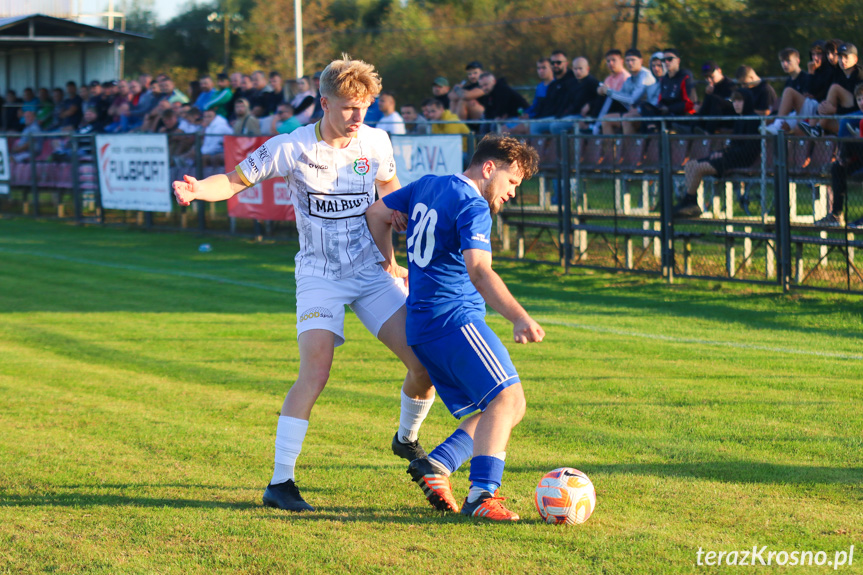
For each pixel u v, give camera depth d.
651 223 18.78
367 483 7.46
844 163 15.41
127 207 28.56
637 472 7.59
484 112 25.47
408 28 78.31
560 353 12.38
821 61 18.59
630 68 22.16
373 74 7.04
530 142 20.88
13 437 8.91
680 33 55.16
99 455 8.31
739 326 14.03
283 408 7.01
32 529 6.51
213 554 6.02
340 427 9.16
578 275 19.14
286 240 24.98
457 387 6.80
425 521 6.58
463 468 7.93
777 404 9.63
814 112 18.72
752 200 18.91
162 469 7.89
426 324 6.67
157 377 11.52
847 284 15.38
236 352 12.91
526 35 67.44
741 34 53.47
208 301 17.17
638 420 9.16
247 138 23.89
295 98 27.48
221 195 7.12
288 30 81.81
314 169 7.17
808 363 11.51
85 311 16.33
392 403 10.09
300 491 7.28
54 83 43.28
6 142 33.53
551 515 6.43
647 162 18.48
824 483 7.24
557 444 8.43
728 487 7.19
